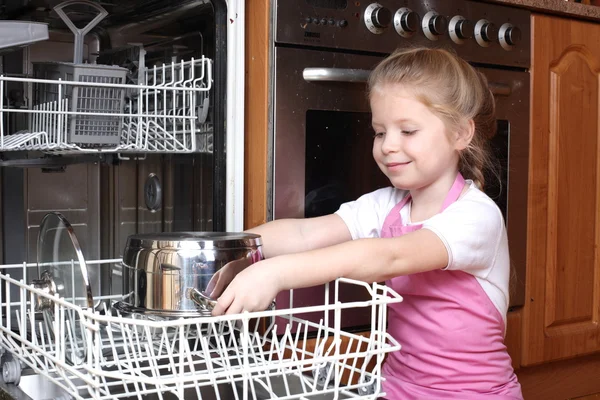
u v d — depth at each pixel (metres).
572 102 1.75
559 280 1.74
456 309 1.16
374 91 1.16
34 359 0.92
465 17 1.56
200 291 0.90
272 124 1.31
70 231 0.96
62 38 1.46
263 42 1.30
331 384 0.98
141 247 0.93
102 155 1.44
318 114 1.36
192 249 0.90
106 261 1.18
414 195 1.23
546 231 1.71
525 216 1.67
